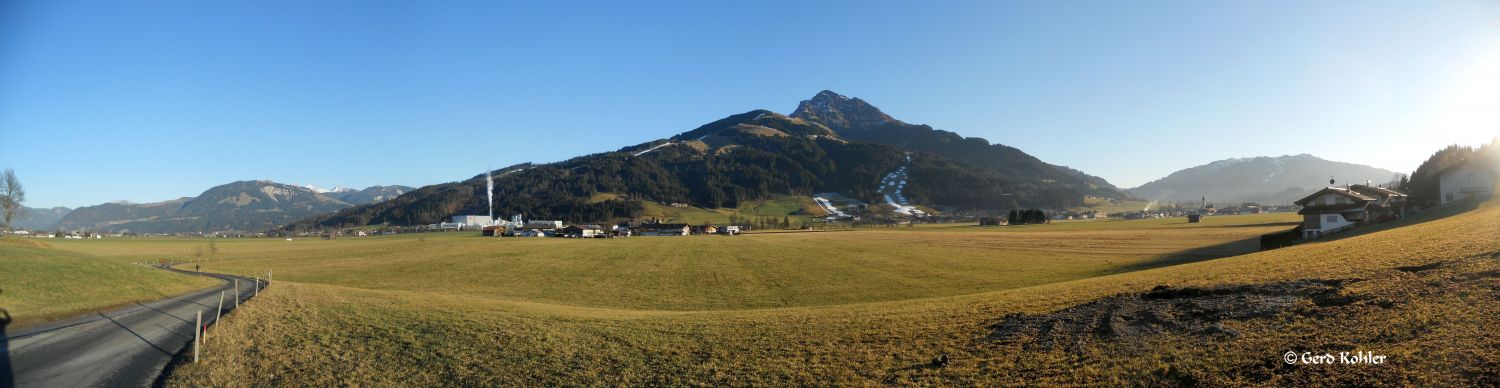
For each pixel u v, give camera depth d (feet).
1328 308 54.95
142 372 70.79
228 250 504.84
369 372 69.87
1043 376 53.11
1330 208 271.69
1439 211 238.68
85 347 83.61
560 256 396.16
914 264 279.28
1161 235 420.77
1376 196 320.91
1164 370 48.88
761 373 63.26
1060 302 81.15
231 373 69.56
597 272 285.02
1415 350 42.22
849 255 351.05
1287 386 41.75
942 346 66.39
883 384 56.54
